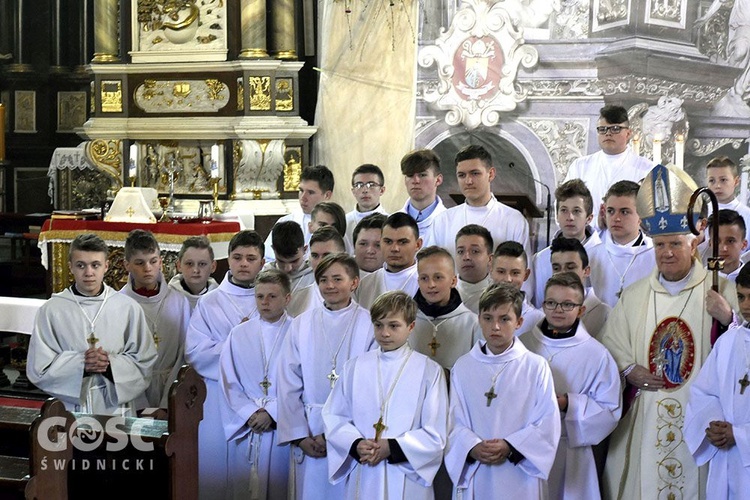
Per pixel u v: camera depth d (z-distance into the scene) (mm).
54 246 8359
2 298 6633
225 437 5176
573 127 8953
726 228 5184
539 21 8977
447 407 4508
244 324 5188
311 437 4820
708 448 4383
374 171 6562
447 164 9477
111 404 5156
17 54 13180
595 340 4730
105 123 10094
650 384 4664
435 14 9383
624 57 8672
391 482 4414
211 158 9578
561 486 4617
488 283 5223
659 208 4668
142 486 4262
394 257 5195
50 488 3758
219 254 8227
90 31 13039
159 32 10031
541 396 4410
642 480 4684
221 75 9828
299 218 7062
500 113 9227
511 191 9234
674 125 8648
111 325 5227
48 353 5117
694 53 8539
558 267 5086
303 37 10227
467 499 4414
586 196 5668
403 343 4574
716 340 4484
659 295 4770
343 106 9875
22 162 13164
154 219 8617
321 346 4895
